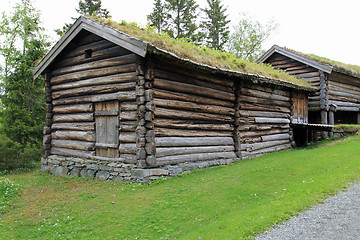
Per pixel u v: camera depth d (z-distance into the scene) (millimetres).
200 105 9109
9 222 5762
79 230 5168
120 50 8273
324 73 15391
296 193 5996
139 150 7496
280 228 4504
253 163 9594
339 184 6363
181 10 33781
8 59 14883
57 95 10195
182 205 5867
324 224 4520
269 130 12531
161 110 7898
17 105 14320
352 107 17484
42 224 5578
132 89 7984
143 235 4789
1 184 7719
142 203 6133
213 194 6418
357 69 17281
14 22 14922
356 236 4059
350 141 12336
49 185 8336
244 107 10984
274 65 17844
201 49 10016
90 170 8805
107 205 6199
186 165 8438
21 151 13398
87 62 9219
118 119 8352
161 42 7852
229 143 10320
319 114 16703
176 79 8391
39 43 15508
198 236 4473
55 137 10336
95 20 8352
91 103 9047
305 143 14195
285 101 13594
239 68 10578
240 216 5059
